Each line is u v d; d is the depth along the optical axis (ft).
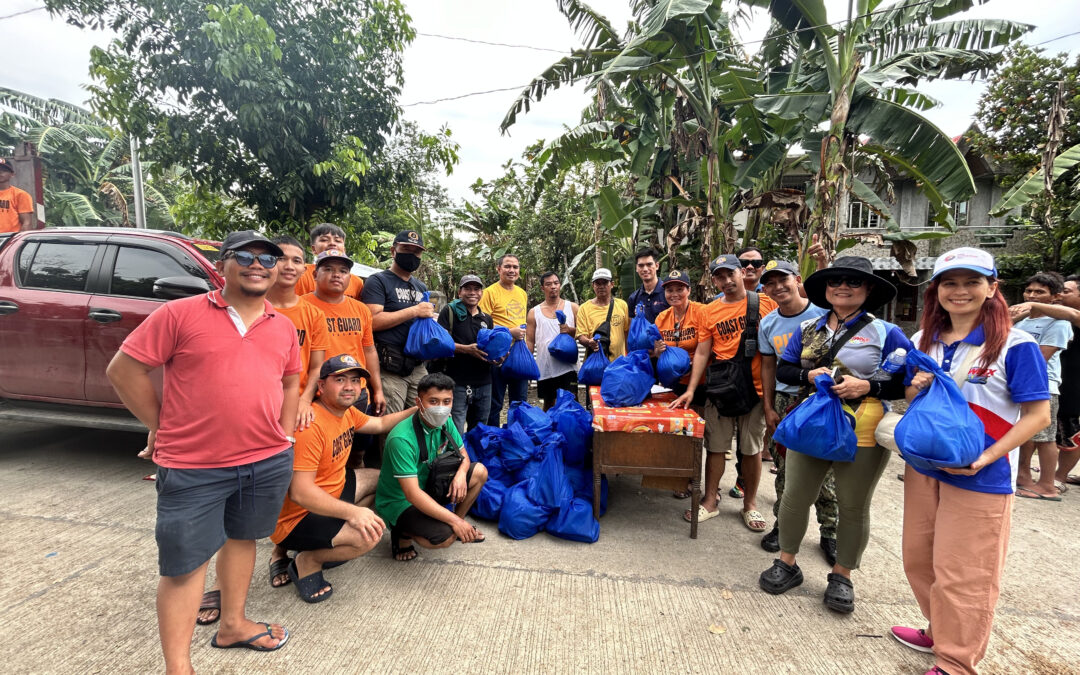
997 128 31.96
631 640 6.95
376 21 21.65
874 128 16.66
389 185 24.67
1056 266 30.66
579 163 22.98
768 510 11.59
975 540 5.94
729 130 19.31
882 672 6.46
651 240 24.40
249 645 6.53
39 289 11.68
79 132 50.42
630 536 10.07
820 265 11.73
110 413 11.60
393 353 11.07
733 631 7.20
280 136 20.06
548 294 15.46
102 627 6.86
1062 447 13.67
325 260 9.16
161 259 11.44
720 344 10.48
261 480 5.98
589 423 11.00
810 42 17.24
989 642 7.16
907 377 6.75
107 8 18.25
